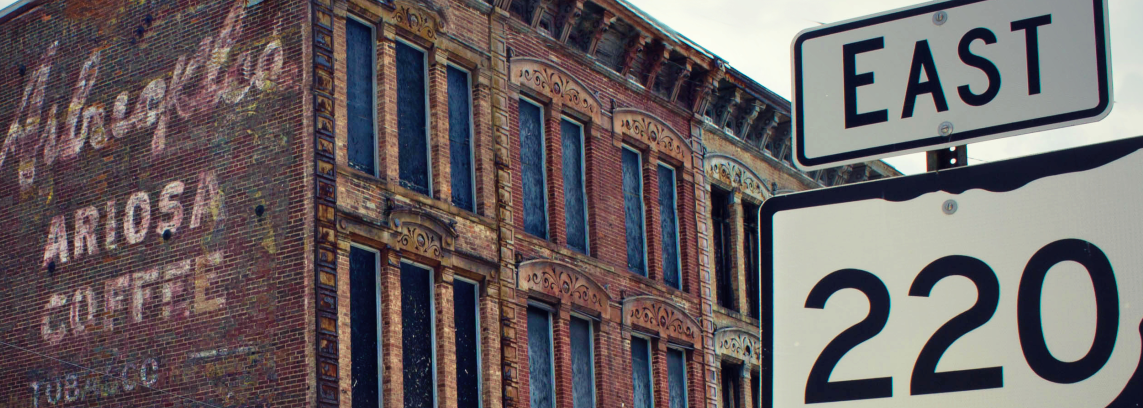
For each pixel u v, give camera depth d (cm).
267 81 2031
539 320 2377
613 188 2625
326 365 1889
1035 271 386
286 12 2041
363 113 2108
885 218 409
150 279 2088
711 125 2967
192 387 1994
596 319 2495
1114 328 372
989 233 395
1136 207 377
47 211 2248
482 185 2281
